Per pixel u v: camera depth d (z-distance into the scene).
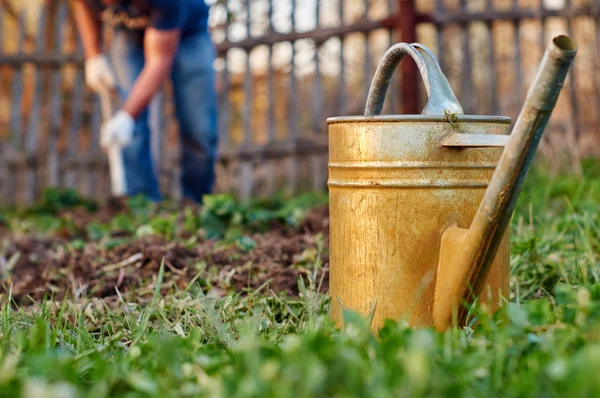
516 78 4.06
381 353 1.01
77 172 4.70
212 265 1.83
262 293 1.63
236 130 5.18
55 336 1.17
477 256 1.17
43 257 2.16
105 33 4.54
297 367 0.94
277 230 2.35
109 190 4.68
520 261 1.64
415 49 1.27
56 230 2.75
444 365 0.98
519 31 4.06
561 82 1.07
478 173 1.23
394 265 1.23
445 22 4.07
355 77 4.74
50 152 4.69
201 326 1.36
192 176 3.47
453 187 1.22
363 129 1.24
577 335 1.04
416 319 1.23
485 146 1.16
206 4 3.37
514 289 1.57
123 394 1.01
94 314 1.52
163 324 1.40
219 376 0.99
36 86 4.70
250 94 4.47
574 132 3.92
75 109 4.68
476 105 4.25
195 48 3.30
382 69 1.34
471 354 1.03
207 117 3.38
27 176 4.72
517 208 2.36
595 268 1.54
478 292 1.20
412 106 3.90
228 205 2.29
